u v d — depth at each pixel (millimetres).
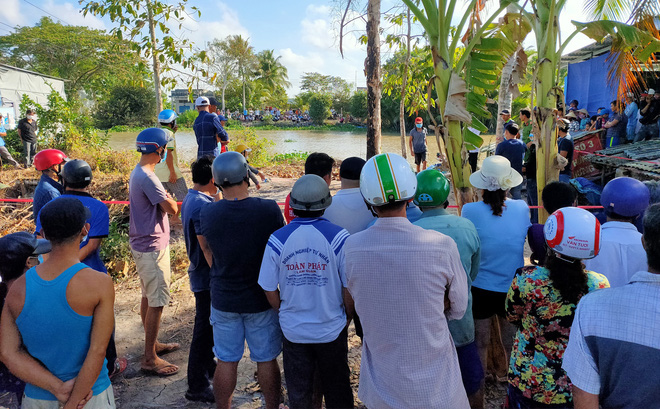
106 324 2061
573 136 10086
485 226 3006
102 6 8844
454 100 4156
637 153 8023
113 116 52875
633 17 5625
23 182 9578
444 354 2025
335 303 2559
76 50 43000
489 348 3480
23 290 2021
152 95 54625
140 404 3350
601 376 1449
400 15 9695
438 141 4414
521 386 2336
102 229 3188
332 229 2545
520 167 7258
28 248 2334
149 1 9039
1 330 2045
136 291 5465
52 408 2094
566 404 2244
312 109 61688
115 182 9117
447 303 2178
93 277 2051
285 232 2555
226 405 2906
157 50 9156
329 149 28125
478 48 4527
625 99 9430
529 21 4750
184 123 54312
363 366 2184
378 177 2033
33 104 15805
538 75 4652
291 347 2613
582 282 2127
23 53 42562
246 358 4031
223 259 2736
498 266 2990
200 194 3299
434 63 4309
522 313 2357
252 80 73625
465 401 2096
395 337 1984
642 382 1356
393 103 42969
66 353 2043
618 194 2607
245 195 2816
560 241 2080
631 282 1468
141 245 3561
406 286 1958
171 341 4297
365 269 2023
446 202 2682
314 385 3043
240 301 2760
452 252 2031
